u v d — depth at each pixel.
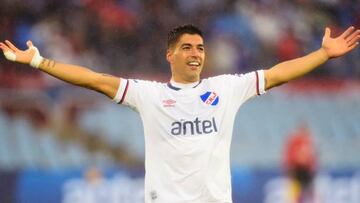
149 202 17.42
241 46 57.94
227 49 57.09
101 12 56.28
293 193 46.59
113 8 56.72
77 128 46.59
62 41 53.72
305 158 46.84
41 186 42.62
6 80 47.53
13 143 44.78
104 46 54.66
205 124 17.47
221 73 55.84
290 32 60.72
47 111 46.56
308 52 60.66
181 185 17.22
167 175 17.31
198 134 17.41
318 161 48.44
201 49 17.97
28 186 42.50
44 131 46.00
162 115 17.58
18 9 54.28
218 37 57.94
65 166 43.84
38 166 43.38
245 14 60.06
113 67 53.78
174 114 17.53
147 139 17.67
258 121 50.25
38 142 45.34
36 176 42.81
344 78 55.59
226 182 17.39
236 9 60.28
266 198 46.03
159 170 17.39
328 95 54.12
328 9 64.06
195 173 17.20
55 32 54.00
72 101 47.19
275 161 47.00
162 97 17.70
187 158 17.25
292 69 18.22
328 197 48.00
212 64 56.00
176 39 17.94
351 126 52.69
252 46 58.41
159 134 17.50
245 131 49.31
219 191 17.25
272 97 51.94
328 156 49.09
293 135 47.44
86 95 47.66
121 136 46.97
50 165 43.69
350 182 48.91
